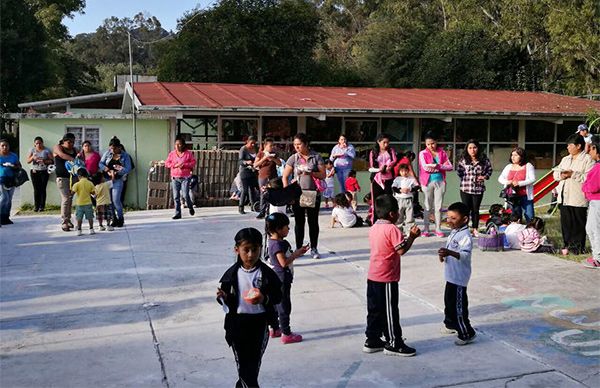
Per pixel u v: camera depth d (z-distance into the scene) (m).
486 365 5.57
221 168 16.06
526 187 10.78
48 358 5.79
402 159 11.22
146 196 16.69
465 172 11.06
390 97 19.61
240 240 4.55
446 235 11.42
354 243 10.78
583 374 5.36
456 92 22.14
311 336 6.36
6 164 12.85
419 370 5.47
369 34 37.09
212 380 5.29
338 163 14.52
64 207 12.12
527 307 7.21
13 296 7.77
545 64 31.11
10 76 33.19
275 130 17.42
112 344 6.14
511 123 19.55
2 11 32.22
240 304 4.61
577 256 9.68
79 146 16.45
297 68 32.72
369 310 5.86
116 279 8.55
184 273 8.87
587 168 9.59
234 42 30.94
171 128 16.70
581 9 26.20
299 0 33.69
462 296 6.03
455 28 32.19
